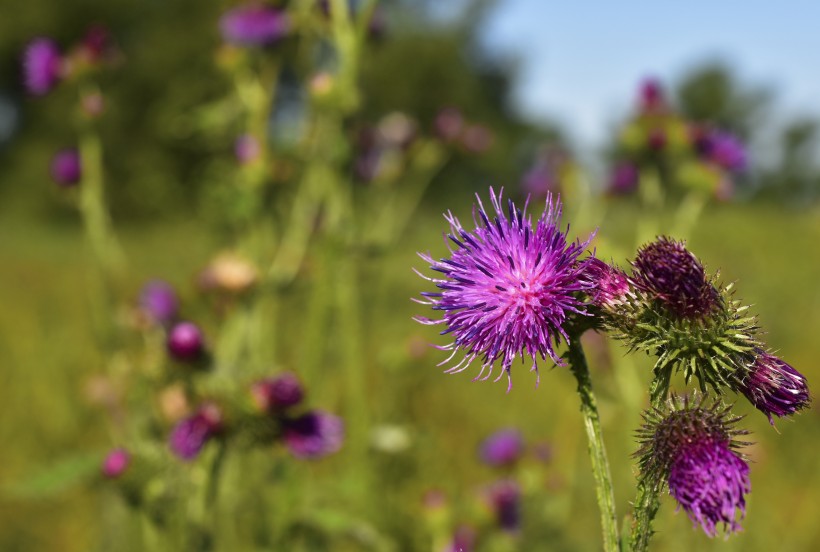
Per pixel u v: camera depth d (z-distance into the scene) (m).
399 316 7.11
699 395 1.92
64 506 4.59
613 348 4.14
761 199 70.00
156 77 37.72
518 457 4.51
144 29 43.69
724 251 12.31
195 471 3.31
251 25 5.09
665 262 1.89
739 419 1.82
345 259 4.50
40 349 6.79
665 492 1.88
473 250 2.02
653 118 5.02
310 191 4.86
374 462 4.60
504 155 45.50
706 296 1.89
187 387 3.35
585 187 5.33
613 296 1.90
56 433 5.43
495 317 1.95
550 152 5.54
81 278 12.06
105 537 4.22
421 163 5.91
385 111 42.81
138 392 3.75
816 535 4.53
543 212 2.02
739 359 1.88
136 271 11.35
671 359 1.88
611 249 2.50
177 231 19.11
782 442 5.52
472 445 5.48
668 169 5.19
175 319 4.37
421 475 5.04
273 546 3.60
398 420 5.40
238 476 3.97
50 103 41.03
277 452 3.46
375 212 6.06
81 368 6.38
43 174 41.62
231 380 3.18
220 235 5.25
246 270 4.11
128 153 33.97
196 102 23.16
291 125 5.28
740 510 1.73
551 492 4.44
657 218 5.10
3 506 4.57
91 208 5.06
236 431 3.12
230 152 5.42
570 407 5.46
